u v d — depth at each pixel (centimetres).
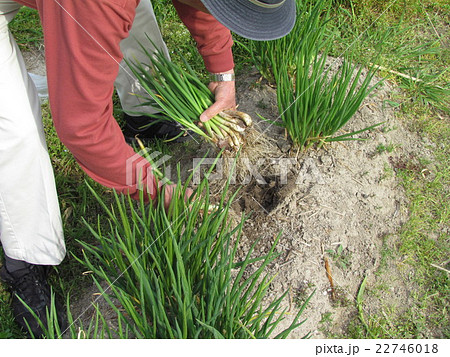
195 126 199
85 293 193
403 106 243
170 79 192
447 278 186
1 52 142
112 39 119
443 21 291
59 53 120
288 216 199
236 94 249
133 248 152
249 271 185
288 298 179
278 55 228
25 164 153
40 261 177
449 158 225
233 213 200
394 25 283
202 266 161
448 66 266
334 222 197
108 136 137
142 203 157
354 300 181
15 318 184
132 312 142
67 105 125
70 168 232
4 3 139
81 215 216
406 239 196
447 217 204
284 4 135
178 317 145
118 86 217
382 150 221
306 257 188
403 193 211
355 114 232
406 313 178
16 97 146
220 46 181
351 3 280
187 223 157
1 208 161
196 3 155
